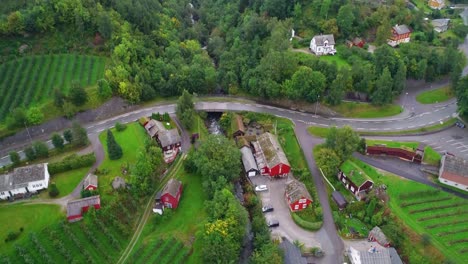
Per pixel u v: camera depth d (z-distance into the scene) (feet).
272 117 486.79
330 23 577.43
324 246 343.87
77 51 521.24
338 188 396.37
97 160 401.29
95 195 350.02
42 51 512.22
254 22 597.52
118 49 498.69
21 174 357.20
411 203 371.35
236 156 394.73
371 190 376.68
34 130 434.71
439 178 390.21
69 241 323.78
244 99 522.06
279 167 402.11
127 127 453.58
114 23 543.39
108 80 483.51
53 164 380.37
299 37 598.34
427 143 435.53
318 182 405.18
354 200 382.22
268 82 496.23
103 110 472.44
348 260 333.01
